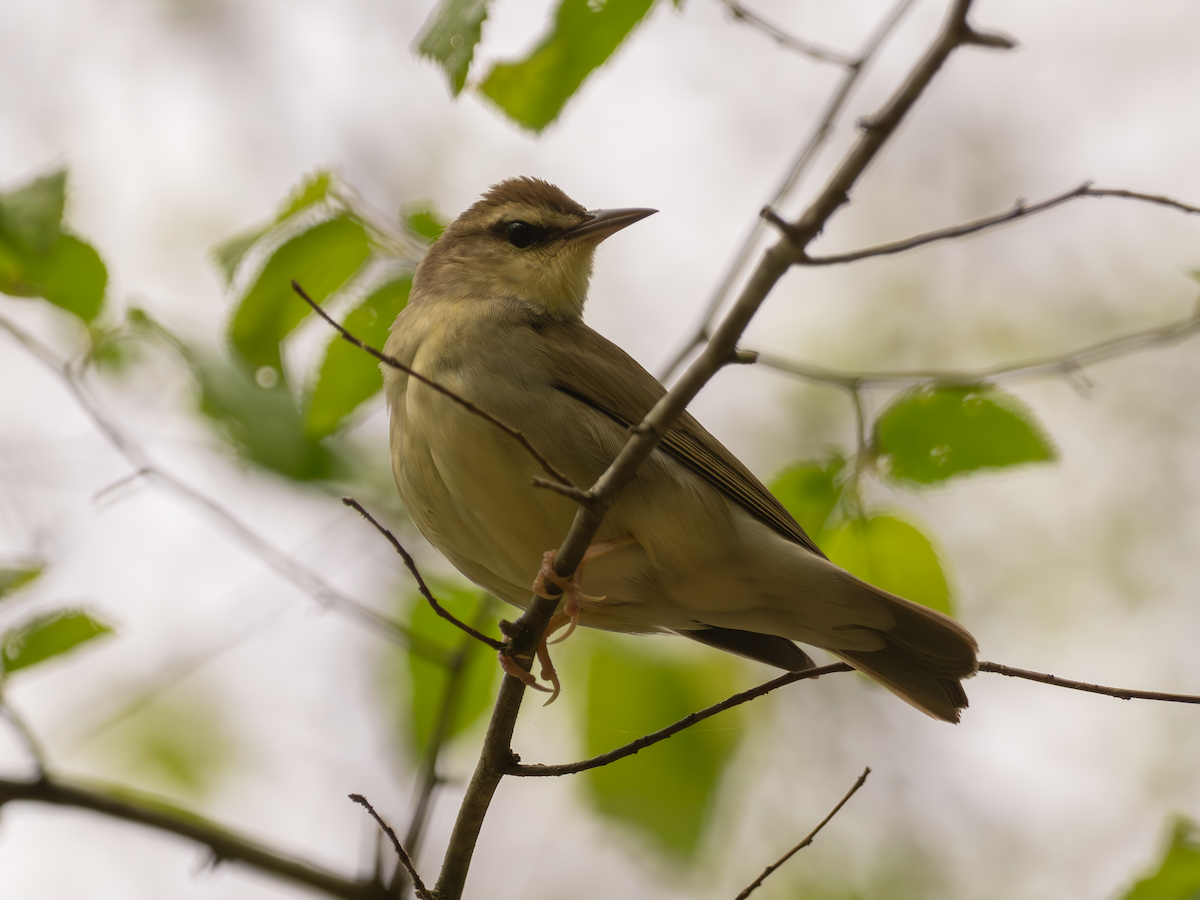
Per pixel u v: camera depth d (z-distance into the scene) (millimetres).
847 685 15922
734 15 7852
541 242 9117
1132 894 8438
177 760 14383
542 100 8164
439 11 7285
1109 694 6699
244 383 9586
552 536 7801
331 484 10859
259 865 9016
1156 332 9445
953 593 8977
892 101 5277
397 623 10562
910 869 15180
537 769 6523
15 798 8797
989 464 8844
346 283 9039
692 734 10289
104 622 8930
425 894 6539
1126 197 5980
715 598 8359
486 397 7840
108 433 9305
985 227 5719
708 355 5781
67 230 8898
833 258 5480
